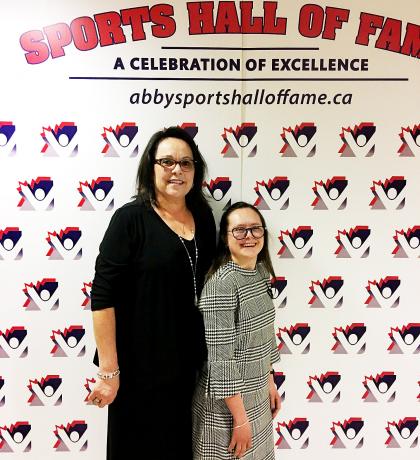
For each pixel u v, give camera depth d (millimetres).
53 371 1596
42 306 1565
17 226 1534
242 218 1256
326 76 1501
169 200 1308
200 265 1339
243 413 1220
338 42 1491
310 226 1562
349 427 1656
